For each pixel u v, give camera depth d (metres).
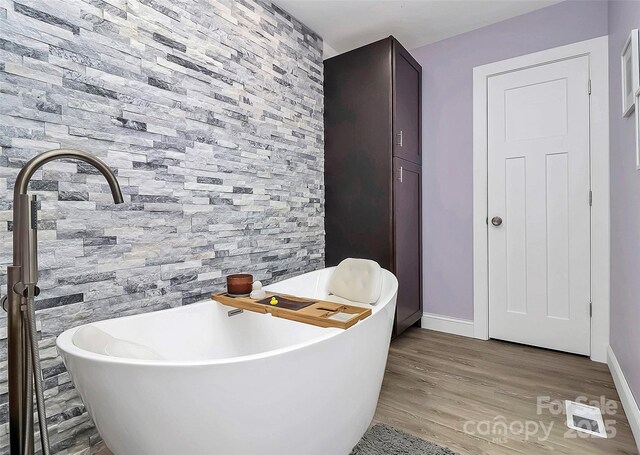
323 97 2.85
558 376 2.07
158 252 1.70
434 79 2.91
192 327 1.60
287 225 2.49
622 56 1.79
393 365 2.24
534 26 2.48
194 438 0.98
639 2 1.50
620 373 1.85
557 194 2.42
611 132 2.15
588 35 2.30
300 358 1.06
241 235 2.14
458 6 2.42
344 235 2.75
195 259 1.87
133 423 0.99
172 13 1.74
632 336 1.64
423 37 2.83
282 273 2.44
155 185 1.68
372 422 1.62
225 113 2.02
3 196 1.21
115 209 1.53
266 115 2.30
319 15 2.51
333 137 2.80
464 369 2.18
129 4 1.56
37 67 1.28
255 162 2.23
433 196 2.93
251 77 2.19
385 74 2.54
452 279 2.86
